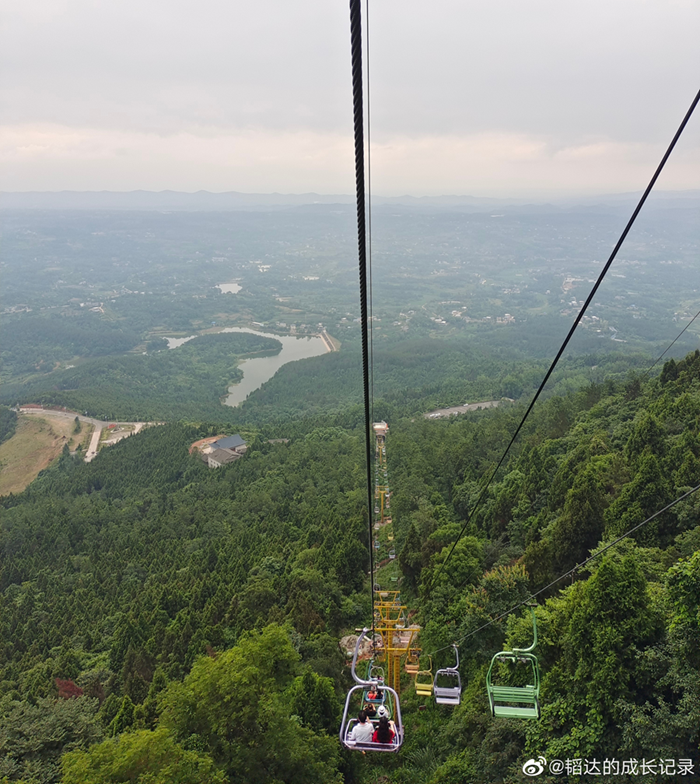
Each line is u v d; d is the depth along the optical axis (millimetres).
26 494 132375
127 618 60969
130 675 47844
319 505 90688
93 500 123125
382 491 95438
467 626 36375
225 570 66938
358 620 54000
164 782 22875
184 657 50250
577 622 26109
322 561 61125
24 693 51594
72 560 91250
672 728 21969
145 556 87562
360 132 5867
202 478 124375
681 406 53938
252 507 100000
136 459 140750
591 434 64812
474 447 89188
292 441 141000
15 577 89750
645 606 25281
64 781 23641
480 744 29891
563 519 43344
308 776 29203
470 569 44312
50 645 64625
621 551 36688
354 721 16000
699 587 22547
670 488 38750
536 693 18469
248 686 28188
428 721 36688
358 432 141875
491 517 60594
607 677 24172
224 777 24875
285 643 30969
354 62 5477
